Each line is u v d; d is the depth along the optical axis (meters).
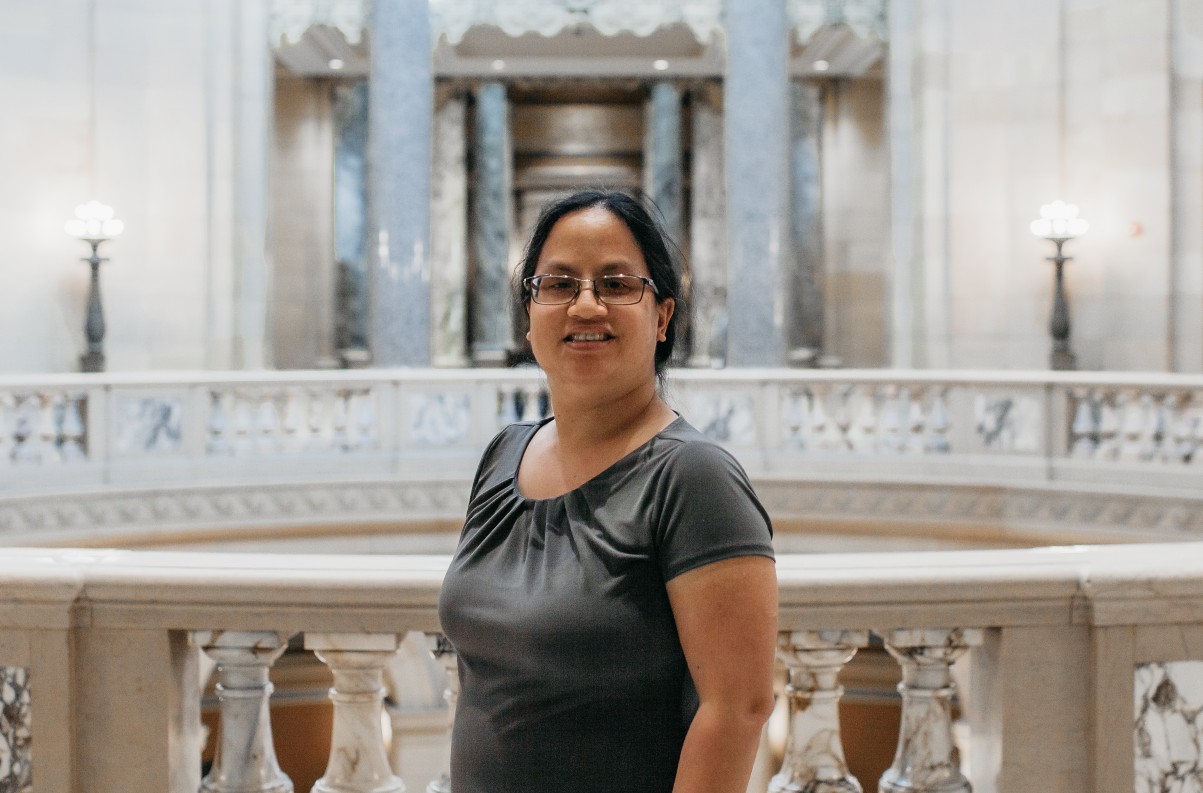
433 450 12.17
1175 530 10.23
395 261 15.80
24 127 16.27
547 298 1.96
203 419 11.62
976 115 17.08
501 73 23.34
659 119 23.56
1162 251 15.97
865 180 22.72
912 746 2.87
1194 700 2.82
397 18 15.78
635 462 1.86
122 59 16.70
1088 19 16.48
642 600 1.79
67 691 2.80
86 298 16.59
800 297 22.58
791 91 22.62
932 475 11.55
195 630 2.83
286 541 11.79
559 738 1.81
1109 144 16.33
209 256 17.00
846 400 11.95
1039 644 2.78
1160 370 15.98
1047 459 11.11
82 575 2.79
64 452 10.96
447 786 2.90
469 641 1.91
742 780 1.72
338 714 2.87
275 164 22.67
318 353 22.78
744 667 1.72
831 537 11.75
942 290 17.22
